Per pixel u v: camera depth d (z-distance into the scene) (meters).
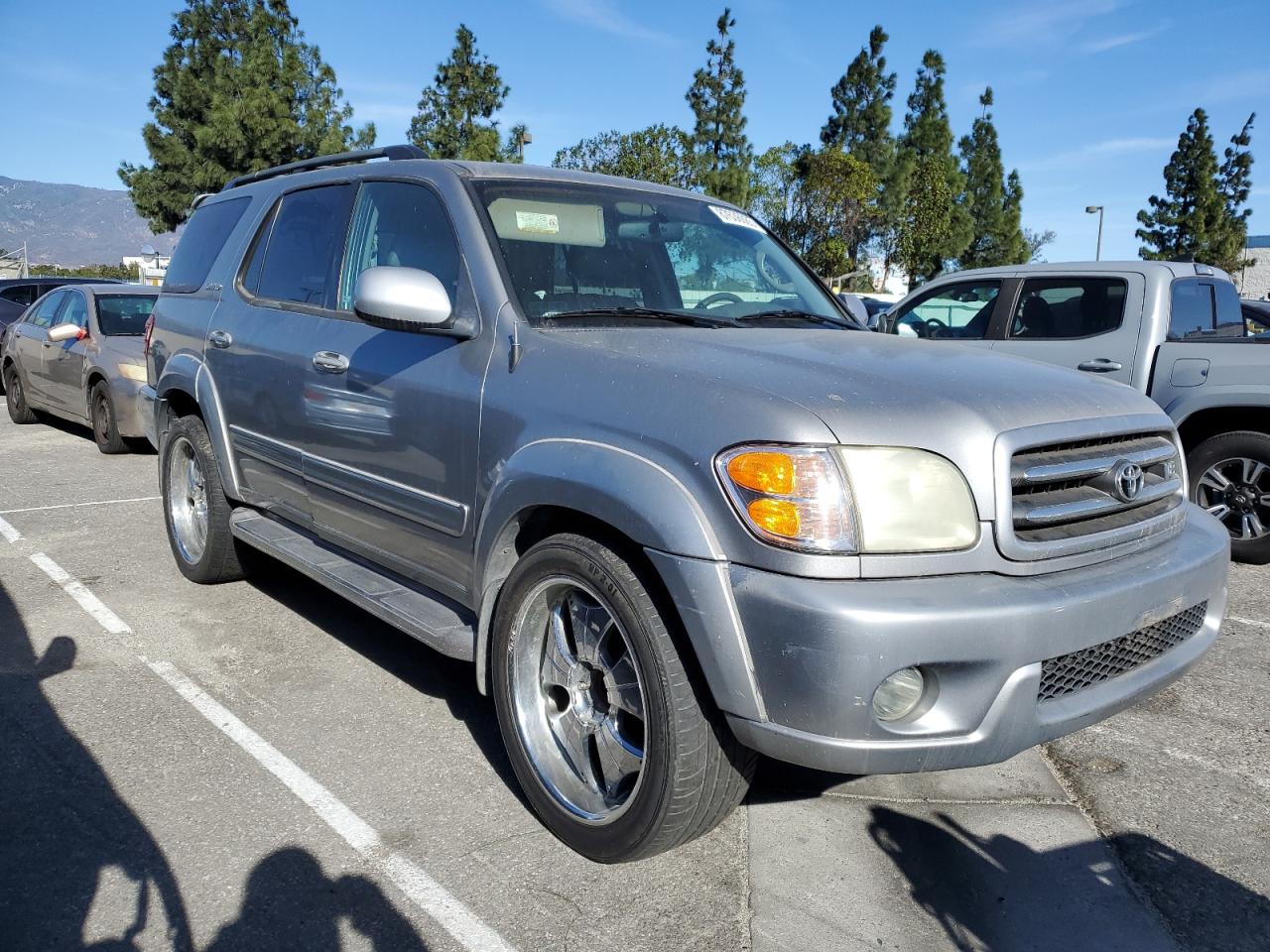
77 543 5.98
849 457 2.29
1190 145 46.09
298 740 3.41
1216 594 2.95
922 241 41.28
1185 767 3.38
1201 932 2.48
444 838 2.82
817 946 2.37
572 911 2.48
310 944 2.35
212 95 33.56
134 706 3.67
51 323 10.39
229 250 4.72
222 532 4.78
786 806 3.05
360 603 3.44
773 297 3.84
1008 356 3.13
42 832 2.80
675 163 32.28
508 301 3.06
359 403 3.47
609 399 2.62
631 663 2.59
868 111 51.12
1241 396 5.83
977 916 2.51
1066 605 2.33
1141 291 6.37
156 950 2.31
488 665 3.01
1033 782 3.25
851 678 2.17
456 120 35.59
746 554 2.28
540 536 2.91
